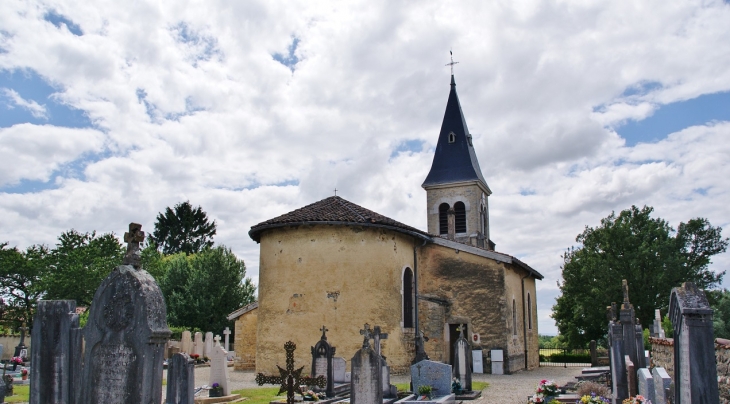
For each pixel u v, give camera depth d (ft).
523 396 57.88
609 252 120.67
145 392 29.09
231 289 156.66
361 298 74.84
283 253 76.95
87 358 30.86
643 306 114.01
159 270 168.96
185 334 113.19
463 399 55.47
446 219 136.67
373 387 41.96
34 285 134.41
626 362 43.11
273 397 55.72
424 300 87.40
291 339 74.08
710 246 120.37
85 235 146.72
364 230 77.05
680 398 25.39
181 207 225.15
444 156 140.77
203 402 52.01
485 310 86.53
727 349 36.37
